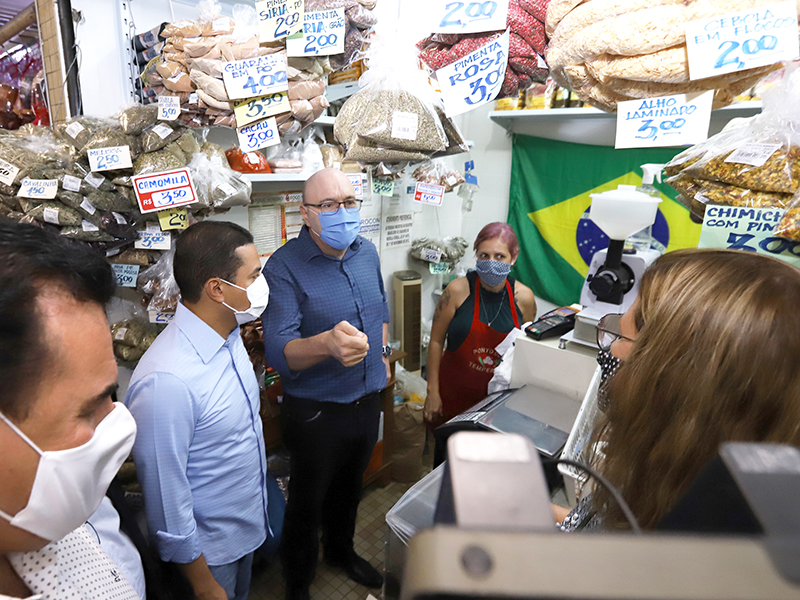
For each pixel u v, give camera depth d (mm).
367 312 1727
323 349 1369
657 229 2566
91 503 589
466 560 126
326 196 1536
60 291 484
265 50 1472
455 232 3551
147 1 1745
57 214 1344
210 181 1518
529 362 1372
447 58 1160
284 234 2295
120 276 1569
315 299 1617
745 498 180
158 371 1082
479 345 2043
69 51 1597
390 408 2438
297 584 1749
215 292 1170
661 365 483
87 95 1667
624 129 916
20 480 496
